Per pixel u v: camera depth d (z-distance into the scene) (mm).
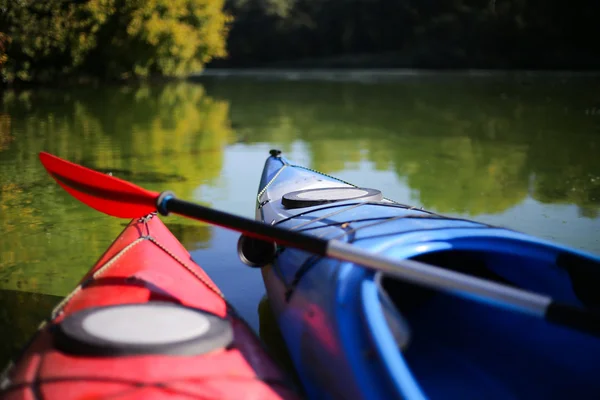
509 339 2314
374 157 6031
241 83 16422
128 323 1746
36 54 13047
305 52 25719
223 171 5348
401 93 13172
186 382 1566
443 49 23438
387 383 1516
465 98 12023
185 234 3684
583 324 1524
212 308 2176
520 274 2318
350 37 25438
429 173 5309
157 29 14984
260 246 2539
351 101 11633
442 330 2520
